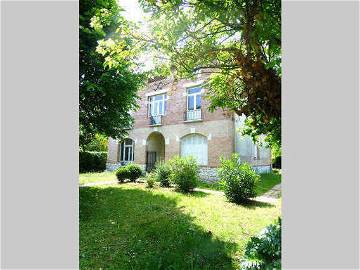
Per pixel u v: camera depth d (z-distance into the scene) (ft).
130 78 32.17
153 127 66.39
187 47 12.69
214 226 23.04
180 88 61.62
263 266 10.76
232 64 12.14
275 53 10.33
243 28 9.98
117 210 28.40
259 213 28.09
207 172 54.65
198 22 12.01
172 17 11.95
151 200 33.58
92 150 91.56
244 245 18.42
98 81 31.01
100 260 16.21
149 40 13.14
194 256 16.25
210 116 55.62
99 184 48.65
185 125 59.62
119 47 14.06
